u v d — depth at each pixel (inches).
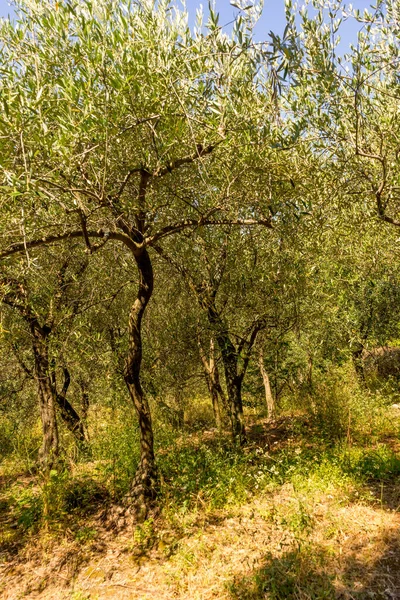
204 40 163.3
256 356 385.4
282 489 241.1
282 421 395.9
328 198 188.4
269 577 165.5
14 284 234.8
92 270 290.4
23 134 138.1
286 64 136.2
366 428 339.9
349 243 244.4
